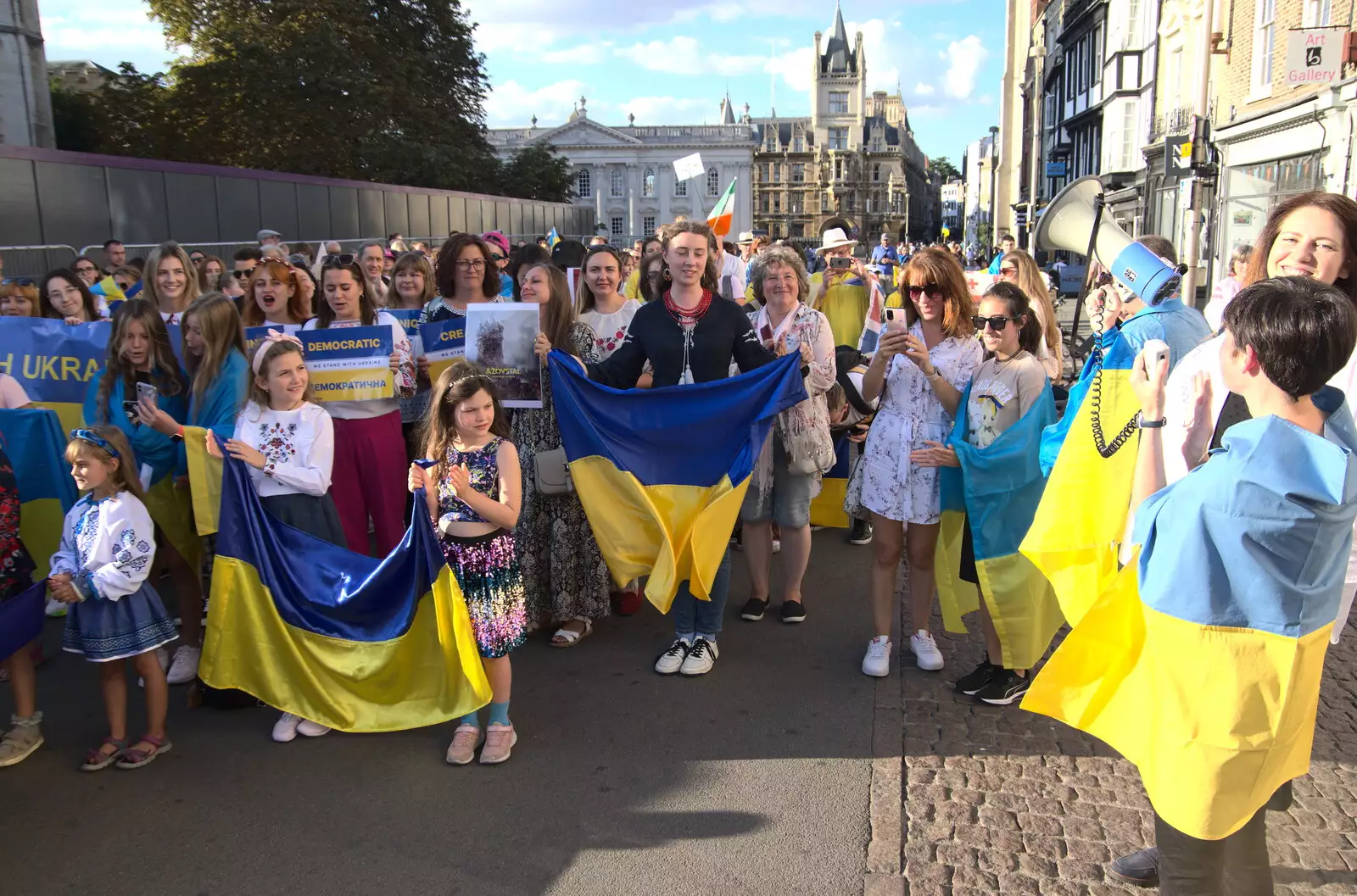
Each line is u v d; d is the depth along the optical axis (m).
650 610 5.50
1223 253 17.23
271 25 35.22
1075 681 2.61
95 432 3.66
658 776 3.67
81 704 4.34
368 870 3.11
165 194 18.64
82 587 3.59
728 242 9.02
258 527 3.99
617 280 5.34
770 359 4.77
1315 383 2.08
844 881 3.04
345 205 25.22
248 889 3.02
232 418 4.35
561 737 3.99
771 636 5.05
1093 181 4.11
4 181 15.05
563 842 3.26
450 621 3.77
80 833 3.32
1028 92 50.44
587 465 4.65
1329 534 2.10
